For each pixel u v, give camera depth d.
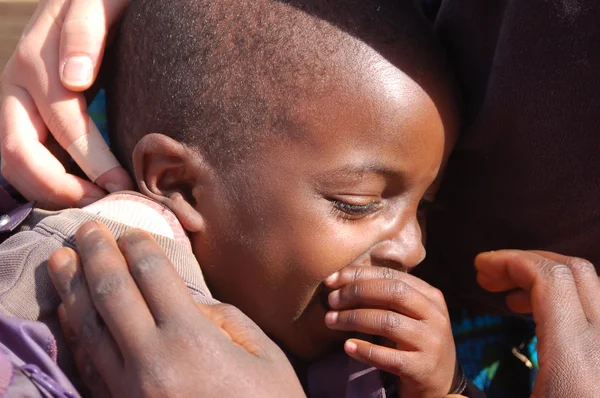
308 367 1.89
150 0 1.82
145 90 1.79
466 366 2.24
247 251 1.71
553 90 1.56
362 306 1.65
